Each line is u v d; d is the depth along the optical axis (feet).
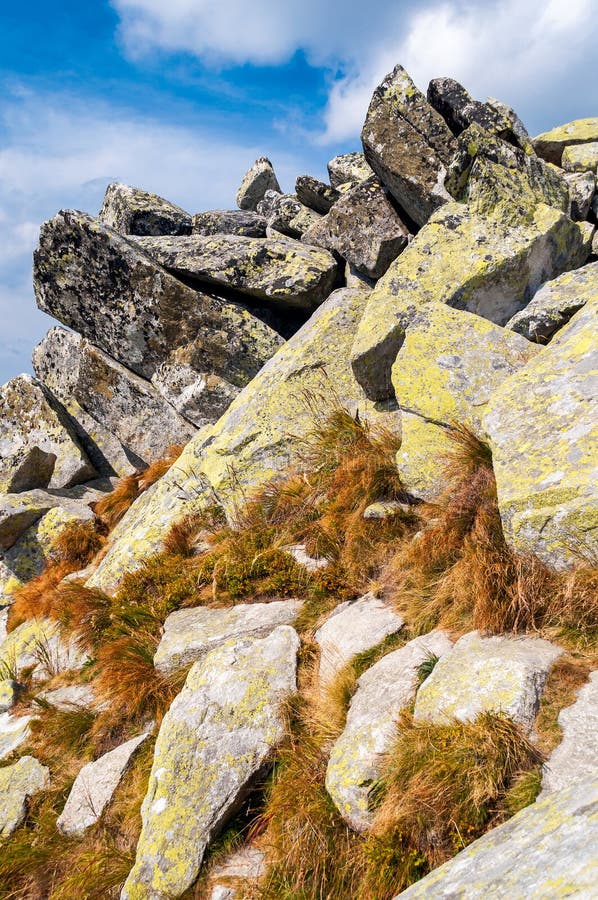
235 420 41.04
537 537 21.22
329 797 19.11
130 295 52.06
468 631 21.59
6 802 28.02
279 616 28.19
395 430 34.50
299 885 17.84
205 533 37.96
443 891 11.68
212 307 50.67
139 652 30.19
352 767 18.63
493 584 21.38
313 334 41.19
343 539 30.42
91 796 25.63
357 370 35.60
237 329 50.37
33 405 60.03
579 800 11.87
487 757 16.25
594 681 17.38
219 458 39.63
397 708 19.71
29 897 23.63
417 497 29.58
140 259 50.88
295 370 39.78
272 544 32.65
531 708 16.96
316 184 57.21
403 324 34.55
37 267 54.34
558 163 53.01
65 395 65.21
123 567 39.01
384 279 37.40
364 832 17.71
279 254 50.01
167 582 34.88
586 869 9.50
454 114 43.52
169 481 42.29
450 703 18.06
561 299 32.86
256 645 25.50
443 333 32.24
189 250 51.78
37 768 29.07
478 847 12.76
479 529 24.30
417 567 26.14
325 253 50.19
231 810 20.92
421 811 16.43
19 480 54.60
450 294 35.32
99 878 22.24
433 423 30.09
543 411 24.30
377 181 47.88
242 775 21.18
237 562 31.96
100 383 55.88
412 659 21.59
